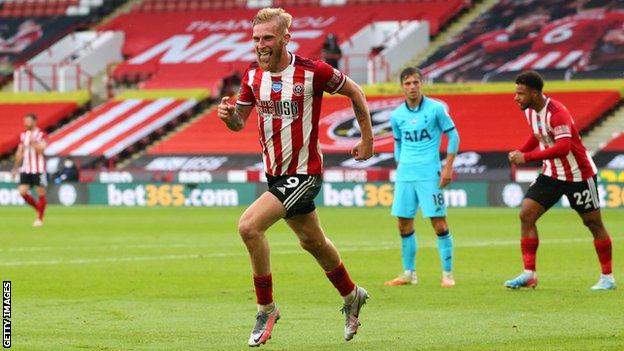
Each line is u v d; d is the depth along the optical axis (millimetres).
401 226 27359
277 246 39531
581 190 25250
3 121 92000
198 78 93812
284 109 17297
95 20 107312
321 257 17875
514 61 87438
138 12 106688
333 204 69500
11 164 84688
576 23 90250
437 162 27031
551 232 45750
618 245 38562
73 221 56469
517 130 78250
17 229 50438
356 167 76688
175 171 74125
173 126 89000
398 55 91500
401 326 20000
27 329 19688
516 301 23609
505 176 67125
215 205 72375
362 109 17516
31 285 27219
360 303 18094
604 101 79625
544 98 25203
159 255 36156
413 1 98688
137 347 17703
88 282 27906
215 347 17719
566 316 21156
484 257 34750
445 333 19078
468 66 88250
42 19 107688
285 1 103438
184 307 22938
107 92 95875
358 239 43000
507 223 51938
